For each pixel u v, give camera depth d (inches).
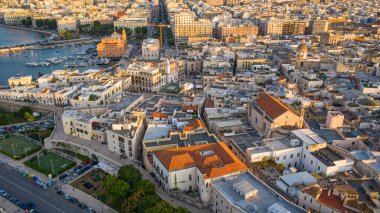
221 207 7480.3
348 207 6742.1
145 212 7416.3
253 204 7003.0
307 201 7204.7
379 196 6993.1
